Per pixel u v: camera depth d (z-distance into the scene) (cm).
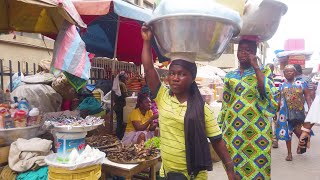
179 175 194
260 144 280
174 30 171
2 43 593
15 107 349
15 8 395
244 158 285
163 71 773
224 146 204
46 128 344
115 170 335
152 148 380
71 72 323
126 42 652
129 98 575
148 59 207
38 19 397
